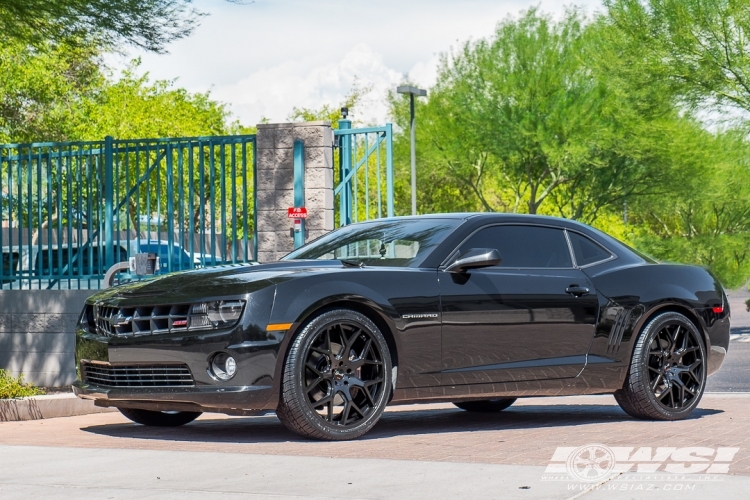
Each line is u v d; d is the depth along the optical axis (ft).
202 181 41.81
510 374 25.48
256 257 43.09
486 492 16.57
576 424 27.22
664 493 16.31
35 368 41.22
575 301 26.58
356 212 43.60
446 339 24.54
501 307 25.36
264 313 22.66
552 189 148.25
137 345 23.75
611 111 130.72
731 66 92.79
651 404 27.48
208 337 22.81
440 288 24.61
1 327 41.60
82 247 42.06
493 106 139.33
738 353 63.36
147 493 16.99
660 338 28.12
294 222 42.27
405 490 16.87
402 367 23.99
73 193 45.88
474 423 27.94
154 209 49.01
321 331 22.98
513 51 137.49
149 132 166.91
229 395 22.52
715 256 160.15
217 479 18.25
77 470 19.58
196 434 25.49
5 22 39.96
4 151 43.19
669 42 95.04
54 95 109.70
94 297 25.70
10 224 43.01
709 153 132.16
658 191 140.46
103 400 24.82
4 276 42.88
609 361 27.14
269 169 42.91
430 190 159.63
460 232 25.81
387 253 25.86
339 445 22.52
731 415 28.84
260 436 24.66
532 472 18.42
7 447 23.34
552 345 26.22
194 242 43.34
